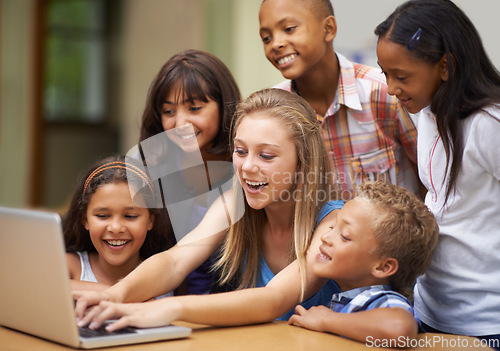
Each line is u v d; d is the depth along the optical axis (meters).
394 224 1.24
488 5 2.61
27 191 5.84
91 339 1.08
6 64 5.77
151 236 1.56
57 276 1.06
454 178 1.33
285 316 1.44
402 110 1.80
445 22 1.30
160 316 1.16
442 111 1.32
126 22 5.58
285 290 1.31
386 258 1.25
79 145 6.45
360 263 1.26
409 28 1.31
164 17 5.02
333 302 1.34
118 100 6.37
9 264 1.18
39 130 5.91
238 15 4.40
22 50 5.79
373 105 1.84
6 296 1.22
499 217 1.34
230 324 1.24
